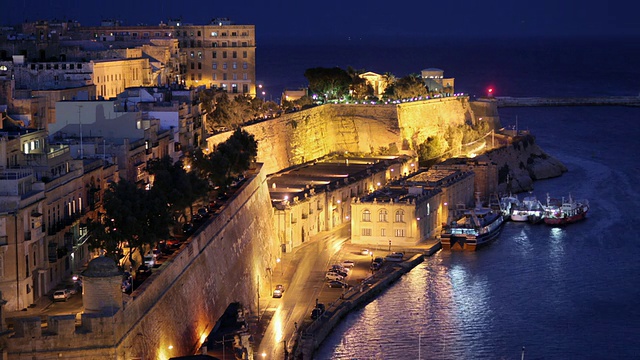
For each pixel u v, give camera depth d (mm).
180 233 195250
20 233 158625
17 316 149875
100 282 143250
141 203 175750
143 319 153375
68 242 178000
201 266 187875
